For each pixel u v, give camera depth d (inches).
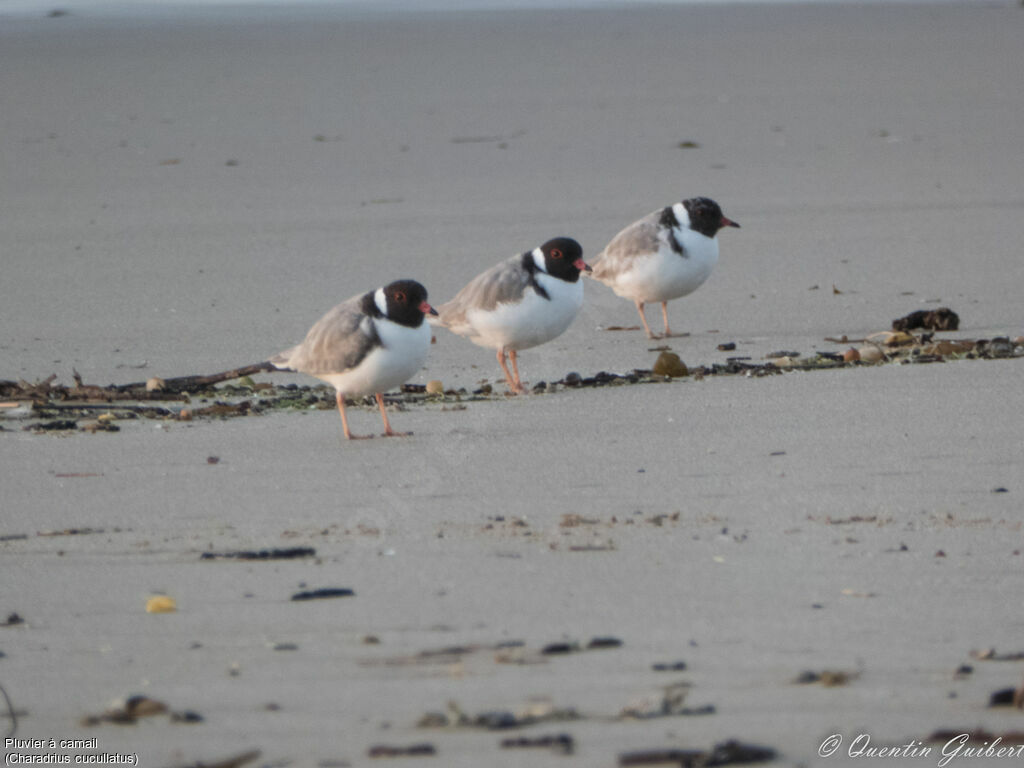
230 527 381.1
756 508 385.1
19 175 1127.6
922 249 817.5
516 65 1819.6
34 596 328.8
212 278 781.3
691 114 1371.8
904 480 408.8
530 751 238.7
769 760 234.7
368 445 473.7
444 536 366.9
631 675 271.3
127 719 258.5
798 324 665.6
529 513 386.9
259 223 936.9
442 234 890.1
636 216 931.3
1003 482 404.2
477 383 579.5
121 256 840.9
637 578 328.8
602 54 1931.6
